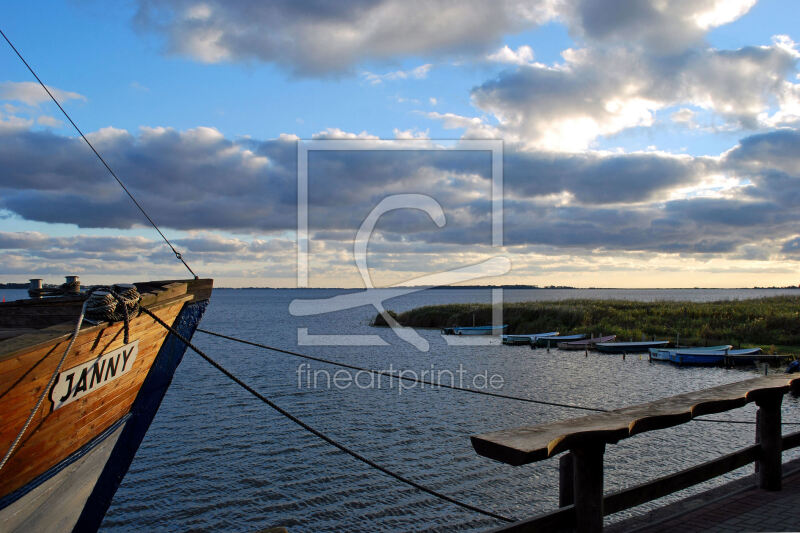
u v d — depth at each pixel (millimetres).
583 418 4141
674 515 4820
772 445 5484
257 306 176625
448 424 22234
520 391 29453
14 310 7371
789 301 60000
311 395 27984
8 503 5547
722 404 4742
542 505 14352
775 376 6070
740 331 46188
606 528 4527
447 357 43375
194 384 30750
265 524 13406
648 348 45000
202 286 8773
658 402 4797
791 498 5238
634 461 17156
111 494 7484
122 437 7539
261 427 21734
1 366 4621
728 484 5699
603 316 60312
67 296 8344
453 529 13062
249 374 34656
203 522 13500
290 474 16609
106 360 6418
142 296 6707
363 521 13531
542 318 62250
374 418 23234
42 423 5602
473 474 16531
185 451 18734
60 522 6539
